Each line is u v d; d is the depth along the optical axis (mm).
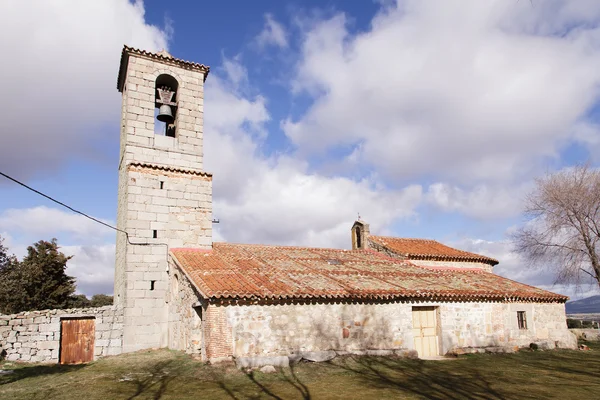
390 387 12109
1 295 28594
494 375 14172
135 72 20641
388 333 17203
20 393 11742
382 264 23406
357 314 16766
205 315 14602
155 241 19438
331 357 15562
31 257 32094
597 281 28969
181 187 20453
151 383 12398
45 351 17172
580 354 19891
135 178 19500
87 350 17703
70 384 12555
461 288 19953
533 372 14859
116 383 12484
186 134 21297
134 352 17984
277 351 14891
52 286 31562
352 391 11570
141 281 18875
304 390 11609
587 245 29188
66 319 17797
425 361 16688
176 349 17438
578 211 29562
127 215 19094
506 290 21125
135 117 20266
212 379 12680
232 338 14336
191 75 22125
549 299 21703
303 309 15719
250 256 20875
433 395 11234
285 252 23547
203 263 17766
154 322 18797
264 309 15031
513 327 20391
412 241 29562
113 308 18250
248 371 13617
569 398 11039
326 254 24578
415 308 18516
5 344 16906
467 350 18766
